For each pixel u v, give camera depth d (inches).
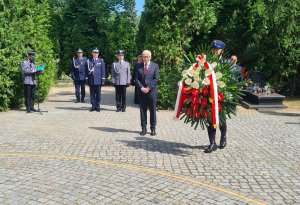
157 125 409.1
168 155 292.2
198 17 524.7
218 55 292.7
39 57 558.3
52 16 919.7
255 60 689.6
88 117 454.0
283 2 615.8
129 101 618.8
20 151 295.6
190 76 284.0
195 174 248.4
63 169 252.5
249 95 575.5
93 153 293.1
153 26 535.5
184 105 292.5
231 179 240.1
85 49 983.6
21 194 208.2
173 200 203.6
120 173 246.4
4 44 488.4
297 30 630.5
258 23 656.4
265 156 294.4
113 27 995.9
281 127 406.3
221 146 313.9
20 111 494.3
